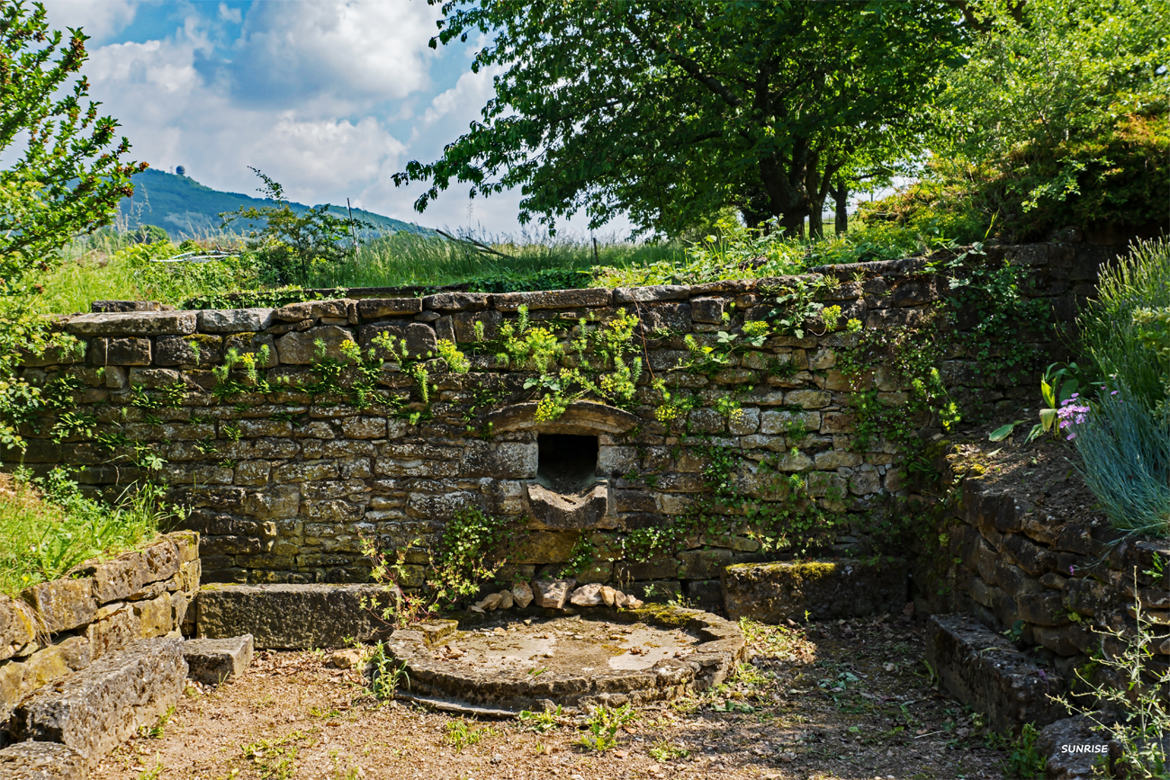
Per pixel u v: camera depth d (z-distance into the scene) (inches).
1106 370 204.8
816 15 461.7
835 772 150.7
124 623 201.5
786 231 503.2
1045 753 138.6
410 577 248.8
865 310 250.1
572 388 251.0
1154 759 119.8
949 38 436.1
